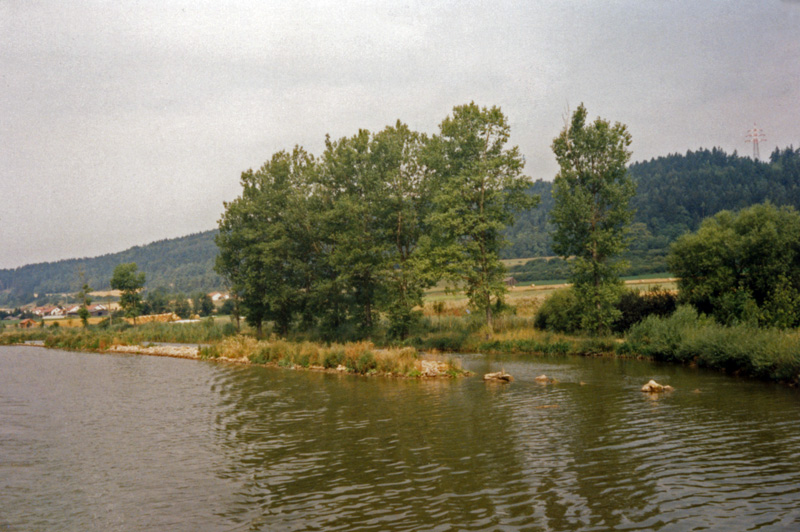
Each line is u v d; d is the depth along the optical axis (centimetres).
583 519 991
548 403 2080
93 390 2730
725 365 2792
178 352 4734
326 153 5478
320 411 2083
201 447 1598
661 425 1667
